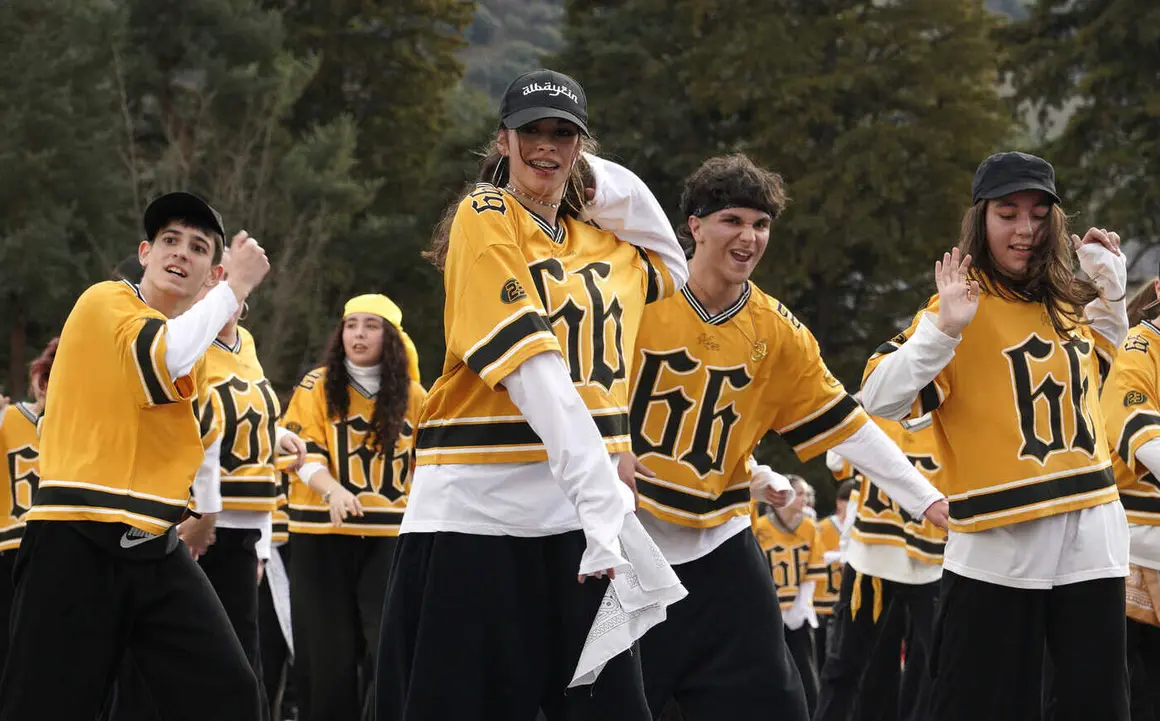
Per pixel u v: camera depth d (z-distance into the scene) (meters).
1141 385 14.14
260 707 12.16
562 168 9.57
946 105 70.94
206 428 14.43
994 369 12.10
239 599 17.58
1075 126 72.69
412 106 82.50
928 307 12.25
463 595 9.34
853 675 20.97
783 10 72.19
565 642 9.43
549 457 8.88
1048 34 75.44
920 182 69.94
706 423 12.23
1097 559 11.87
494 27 158.25
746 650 12.01
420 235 73.50
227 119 68.50
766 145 70.06
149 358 11.45
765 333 12.38
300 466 17.86
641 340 12.21
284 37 72.06
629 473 9.46
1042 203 12.15
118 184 66.25
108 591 11.61
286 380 66.06
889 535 20.55
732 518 12.31
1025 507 11.88
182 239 12.37
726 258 12.16
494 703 9.42
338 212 68.19
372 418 18.05
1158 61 71.62
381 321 18.28
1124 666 11.94
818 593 29.39
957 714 12.13
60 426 11.75
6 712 11.49
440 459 9.52
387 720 9.60
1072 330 12.30
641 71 71.38
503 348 8.92
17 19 68.62
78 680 11.55
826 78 69.62
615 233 10.21
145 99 72.50
